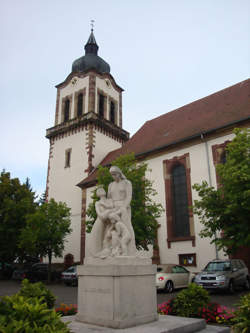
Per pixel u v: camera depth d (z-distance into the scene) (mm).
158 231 24391
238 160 14719
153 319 6773
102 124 36938
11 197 35125
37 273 28109
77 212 33156
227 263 16469
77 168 35312
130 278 6566
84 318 6727
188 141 24188
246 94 26172
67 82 40969
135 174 21531
